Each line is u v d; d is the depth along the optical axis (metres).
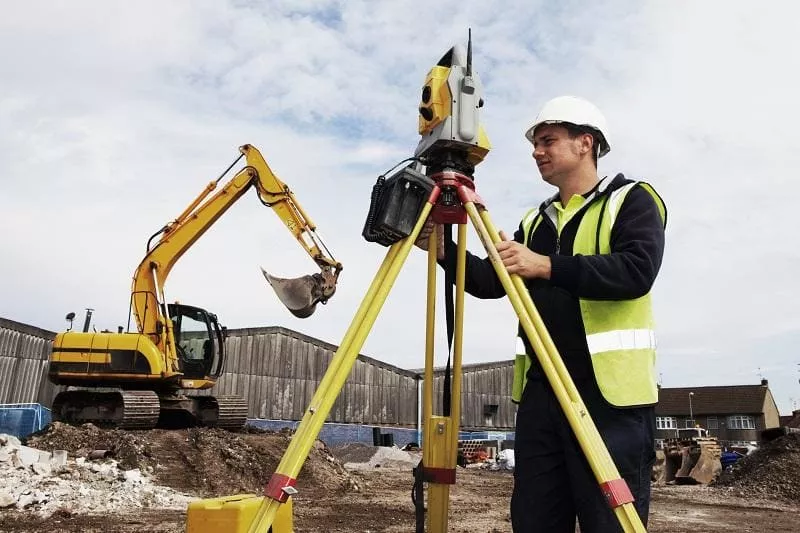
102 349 12.37
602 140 2.11
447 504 2.18
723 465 22.12
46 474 8.21
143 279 12.80
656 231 1.81
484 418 31.48
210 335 13.55
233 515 1.90
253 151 12.65
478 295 2.37
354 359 1.69
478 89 2.08
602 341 1.84
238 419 14.12
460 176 2.03
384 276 1.82
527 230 2.32
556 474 1.94
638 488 1.75
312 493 9.30
